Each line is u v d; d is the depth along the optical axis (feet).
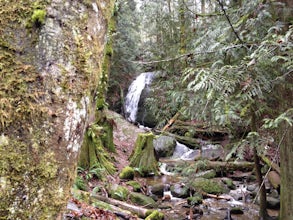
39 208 2.39
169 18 16.47
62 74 2.52
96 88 2.99
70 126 2.61
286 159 10.53
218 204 15.87
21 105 2.34
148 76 36.65
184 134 25.84
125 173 18.57
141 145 20.83
